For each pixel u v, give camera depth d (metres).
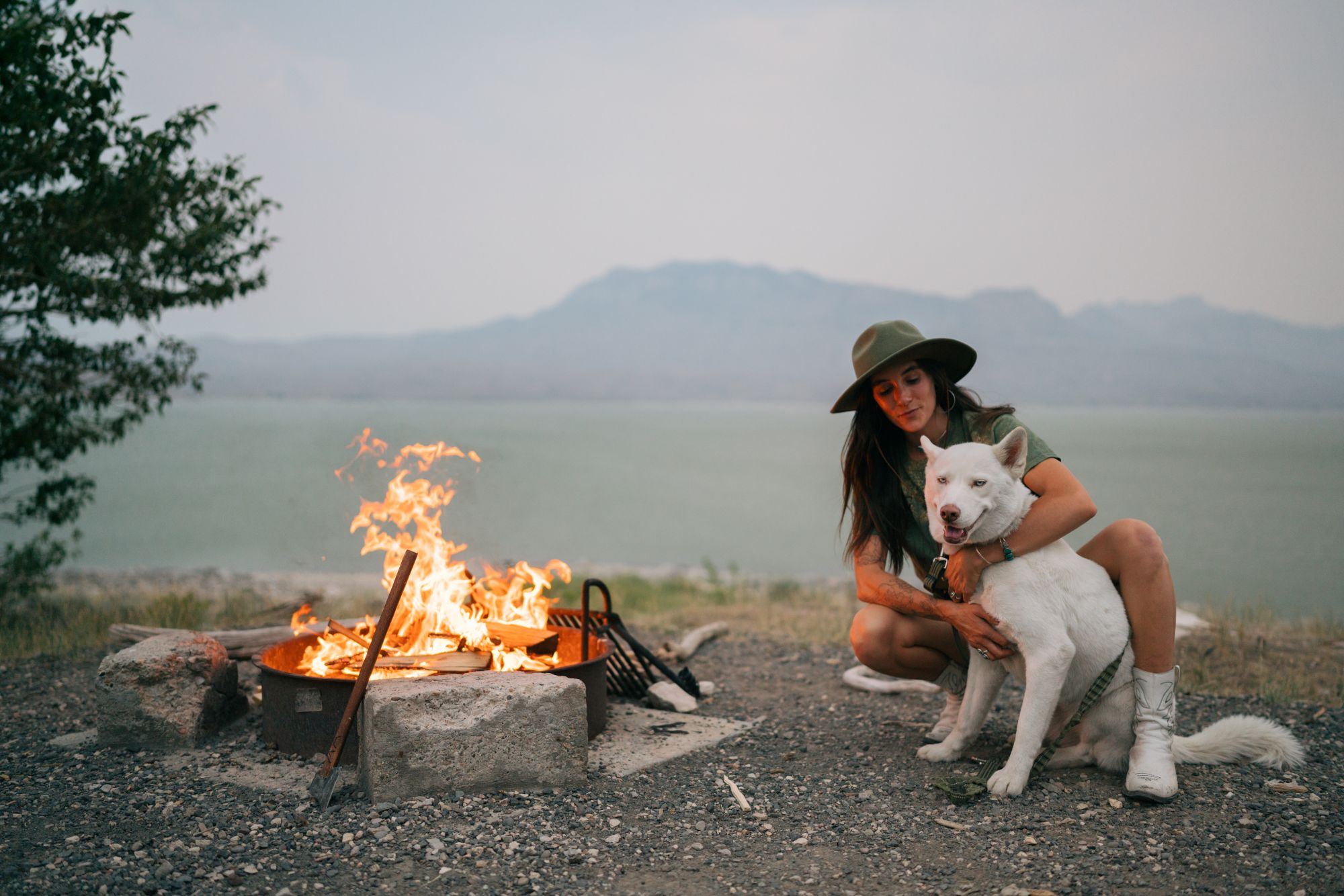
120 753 4.29
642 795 3.82
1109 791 3.74
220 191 8.31
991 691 4.10
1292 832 3.33
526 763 3.78
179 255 7.93
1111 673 3.71
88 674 6.01
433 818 3.46
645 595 11.30
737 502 56.59
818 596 11.30
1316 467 95.19
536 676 3.96
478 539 22.75
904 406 3.96
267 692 4.29
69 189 7.39
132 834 3.37
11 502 9.22
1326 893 2.85
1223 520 45.25
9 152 7.02
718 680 6.22
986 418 4.06
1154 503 54.19
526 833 3.38
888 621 4.24
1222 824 3.40
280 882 3.00
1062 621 3.64
